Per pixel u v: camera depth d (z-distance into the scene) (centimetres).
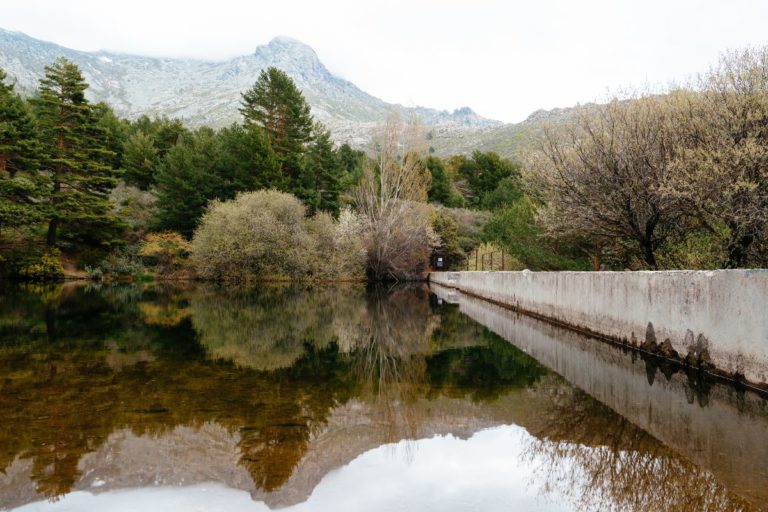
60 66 2728
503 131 15138
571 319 949
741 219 772
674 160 886
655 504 262
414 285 3128
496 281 1580
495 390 525
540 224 1578
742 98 813
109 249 2989
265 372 594
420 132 3152
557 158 1196
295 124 3956
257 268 2781
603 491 281
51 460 314
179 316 1173
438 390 523
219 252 2678
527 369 634
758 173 792
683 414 425
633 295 709
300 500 271
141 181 4084
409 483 295
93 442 346
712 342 535
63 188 2875
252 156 3328
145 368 598
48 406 428
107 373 567
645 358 673
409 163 3119
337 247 2983
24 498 266
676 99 984
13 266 2538
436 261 3638
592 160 1082
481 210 4447
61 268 2648
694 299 565
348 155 6094
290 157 3703
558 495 277
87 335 852
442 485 293
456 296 2080
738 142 834
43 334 859
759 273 461
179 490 279
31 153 2509
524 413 439
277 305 1538
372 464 324
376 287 2748
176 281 2883
